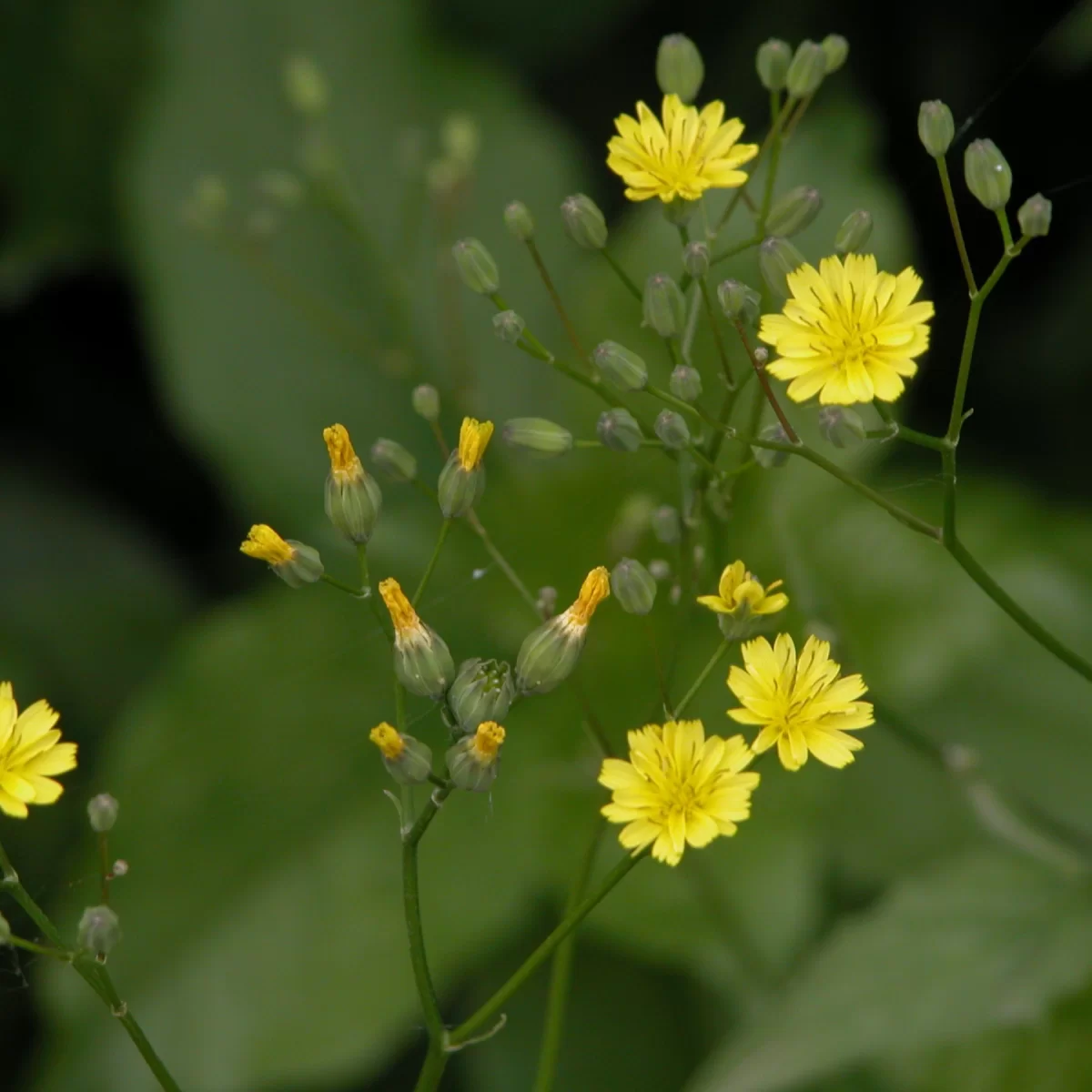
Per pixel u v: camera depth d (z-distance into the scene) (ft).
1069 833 3.18
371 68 3.42
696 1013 3.28
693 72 3.10
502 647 3.33
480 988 3.29
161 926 3.26
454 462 3.04
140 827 3.28
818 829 3.26
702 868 3.24
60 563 3.43
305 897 3.27
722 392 3.27
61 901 3.27
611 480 3.32
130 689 3.39
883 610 3.28
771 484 3.29
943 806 3.28
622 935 3.23
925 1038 3.15
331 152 3.39
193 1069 3.24
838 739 3.01
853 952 3.18
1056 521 3.32
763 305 3.12
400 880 3.27
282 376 3.37
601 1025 3.28
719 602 3.02
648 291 3.07
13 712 3.02
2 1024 3.32
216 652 3.31
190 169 3.39
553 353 3.38
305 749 3.30
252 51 3.40
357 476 3.04
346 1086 3.31
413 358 3.36
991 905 3.18
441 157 3.40
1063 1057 3.22
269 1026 3.24
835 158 3.30
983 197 3.03
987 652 3.30
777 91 3.11
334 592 3.33
